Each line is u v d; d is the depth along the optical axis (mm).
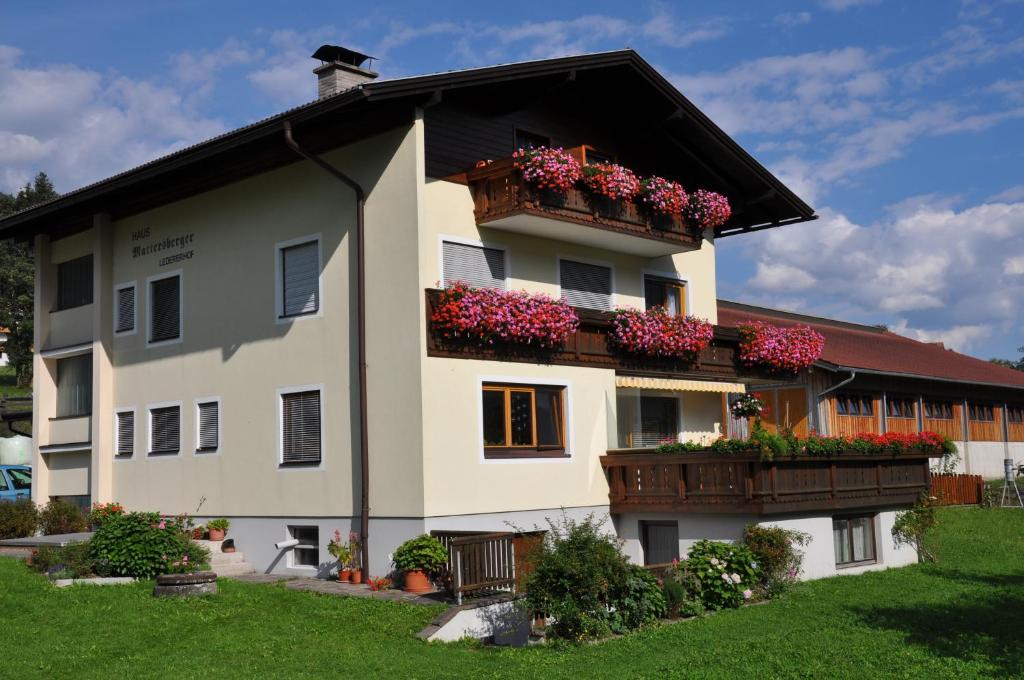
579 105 23750
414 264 19094
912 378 36469
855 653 14391
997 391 44656
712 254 27281
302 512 20734
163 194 24609
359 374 19781
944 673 13391
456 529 19094
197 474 23094
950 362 43875
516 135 22125
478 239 20875
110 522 19156
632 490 21844
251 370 22078
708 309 26938
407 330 19109
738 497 19859
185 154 21719
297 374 21109
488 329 19703
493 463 19938
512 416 20578
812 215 27375
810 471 20969
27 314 68250
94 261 26016
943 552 25422
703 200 24453
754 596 18859
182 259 24016
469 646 14758
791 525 20656
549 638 15070
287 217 21641
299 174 21469
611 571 15305
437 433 18984
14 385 69438
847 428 33625
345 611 16188
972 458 41656
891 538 23578
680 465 20938
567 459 21453
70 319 27375
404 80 18578
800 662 13875
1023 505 34594
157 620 15625
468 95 21000
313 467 20609
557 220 20875
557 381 21391
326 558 20172
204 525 22109
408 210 19312
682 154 26062
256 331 22047
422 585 17703
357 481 19750
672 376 24328
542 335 20578
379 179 19922
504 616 15680
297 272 21422
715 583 17719
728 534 20297
